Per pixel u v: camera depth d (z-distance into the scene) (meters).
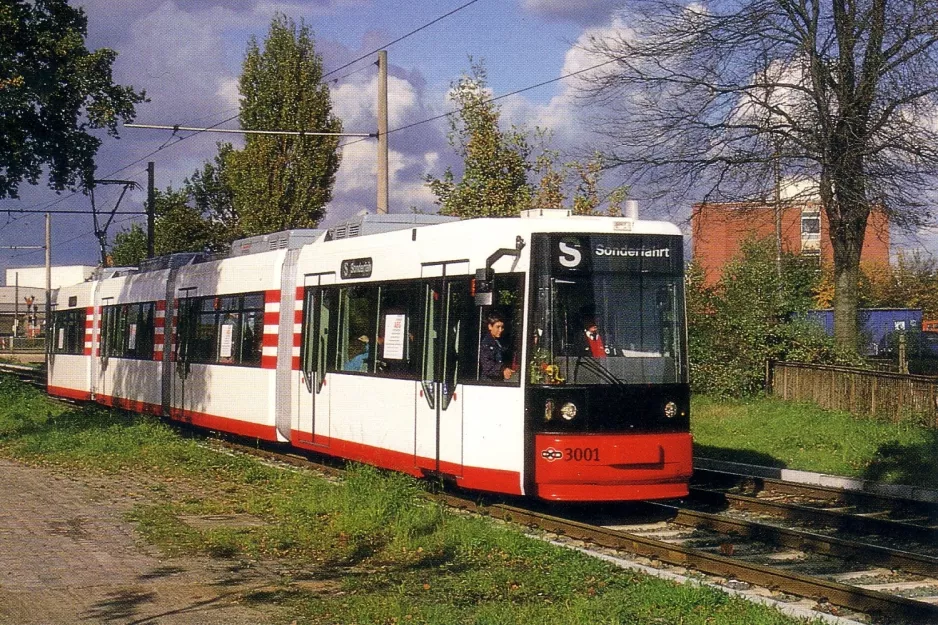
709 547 11.63
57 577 9.32
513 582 9.23
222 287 21.25
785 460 18.14
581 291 12.71
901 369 24.19
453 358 13.62
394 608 8.15
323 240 17.77
